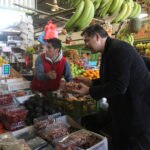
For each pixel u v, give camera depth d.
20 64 4.07
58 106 1.87
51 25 2.53
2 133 1.34
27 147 1.17
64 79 2.56
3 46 3.00
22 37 3.20
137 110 1.56
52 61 2.46
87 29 1.60
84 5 1.68
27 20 3.17
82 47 5.65
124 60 1.43
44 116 1.51
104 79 1.63
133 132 1.60
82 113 1.81
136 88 1.53
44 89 2.39
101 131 1.99
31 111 1.59
